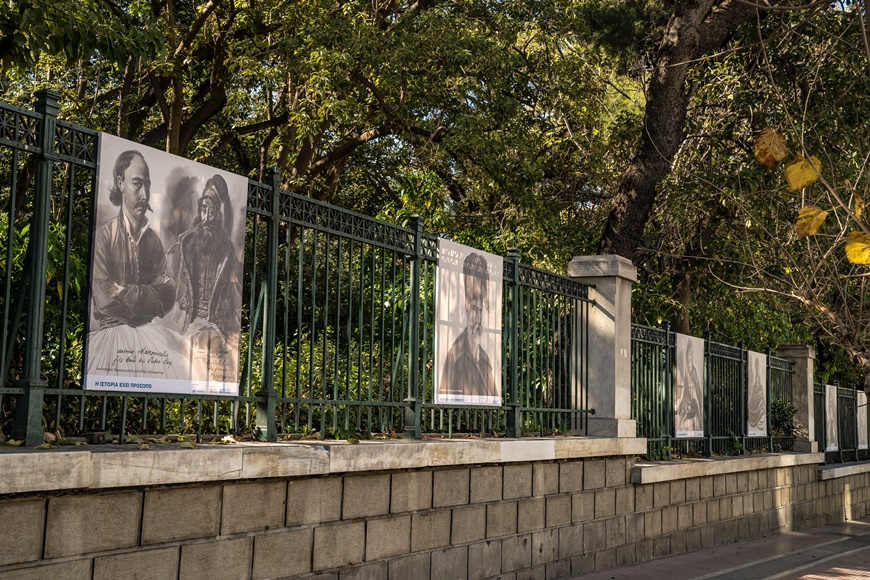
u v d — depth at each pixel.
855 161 15.10
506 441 8.46
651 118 15.55
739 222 17.17
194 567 5.42
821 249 14.75
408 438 7.88
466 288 8.72
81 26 8.57
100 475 4.71
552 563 9.25
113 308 5.32
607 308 10.84
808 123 15.66
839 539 15.12
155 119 21.94
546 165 21.94
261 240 10.94
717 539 13.27
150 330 5.56
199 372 5.91
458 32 17.98
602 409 10.68
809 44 16.08
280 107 20.50
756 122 16.80
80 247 10.06
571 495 9.66
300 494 6.23
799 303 19.00
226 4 19.31
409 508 7.30
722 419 14.82
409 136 19.50
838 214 13.45
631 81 21.05
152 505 5.17
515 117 19.33
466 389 8.62
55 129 5.05
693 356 13.65
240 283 6.25
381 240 7.66
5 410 5.70
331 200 21.72
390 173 22.98
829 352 26.44
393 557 7.10
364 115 19.81
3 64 8.37
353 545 6.70
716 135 17.38
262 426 6.41
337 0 18.38
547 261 17.92
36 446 4.80
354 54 17.66
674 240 17.88
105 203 5.30
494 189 19.45
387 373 9.38
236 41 18.84
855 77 15.42
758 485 15.03
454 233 17.64
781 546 13.71
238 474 5.59
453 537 7.81
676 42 15.29
